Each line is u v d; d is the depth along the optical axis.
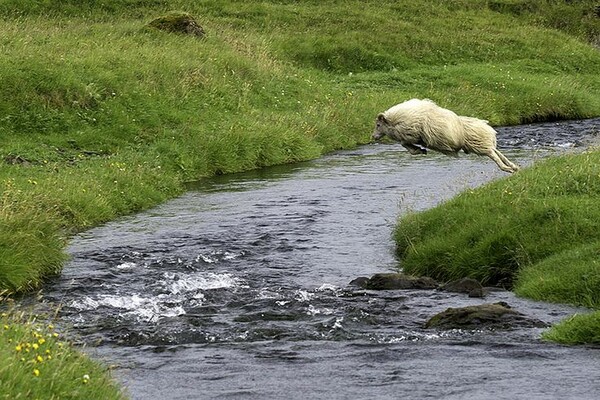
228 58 74.50
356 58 92.69
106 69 65.00
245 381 21.83
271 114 67.56
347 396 20.58
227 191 51.81
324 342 25.27
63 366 20.16
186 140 59.25
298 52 90.56
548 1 124.81
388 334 25.92
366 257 37.25
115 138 57.66
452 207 38.56
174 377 22.28
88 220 43.34
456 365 22.62
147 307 29.80
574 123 82.50
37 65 60.66
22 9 90.88
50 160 51.94
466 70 92.38
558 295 29.20
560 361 22.70
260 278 33.94
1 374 18.09
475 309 27.00
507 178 40.28
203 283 33.09
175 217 44.97
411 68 93.25
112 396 19.70
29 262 32.84
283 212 45.56
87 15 93.06
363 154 65.25
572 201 34.72
